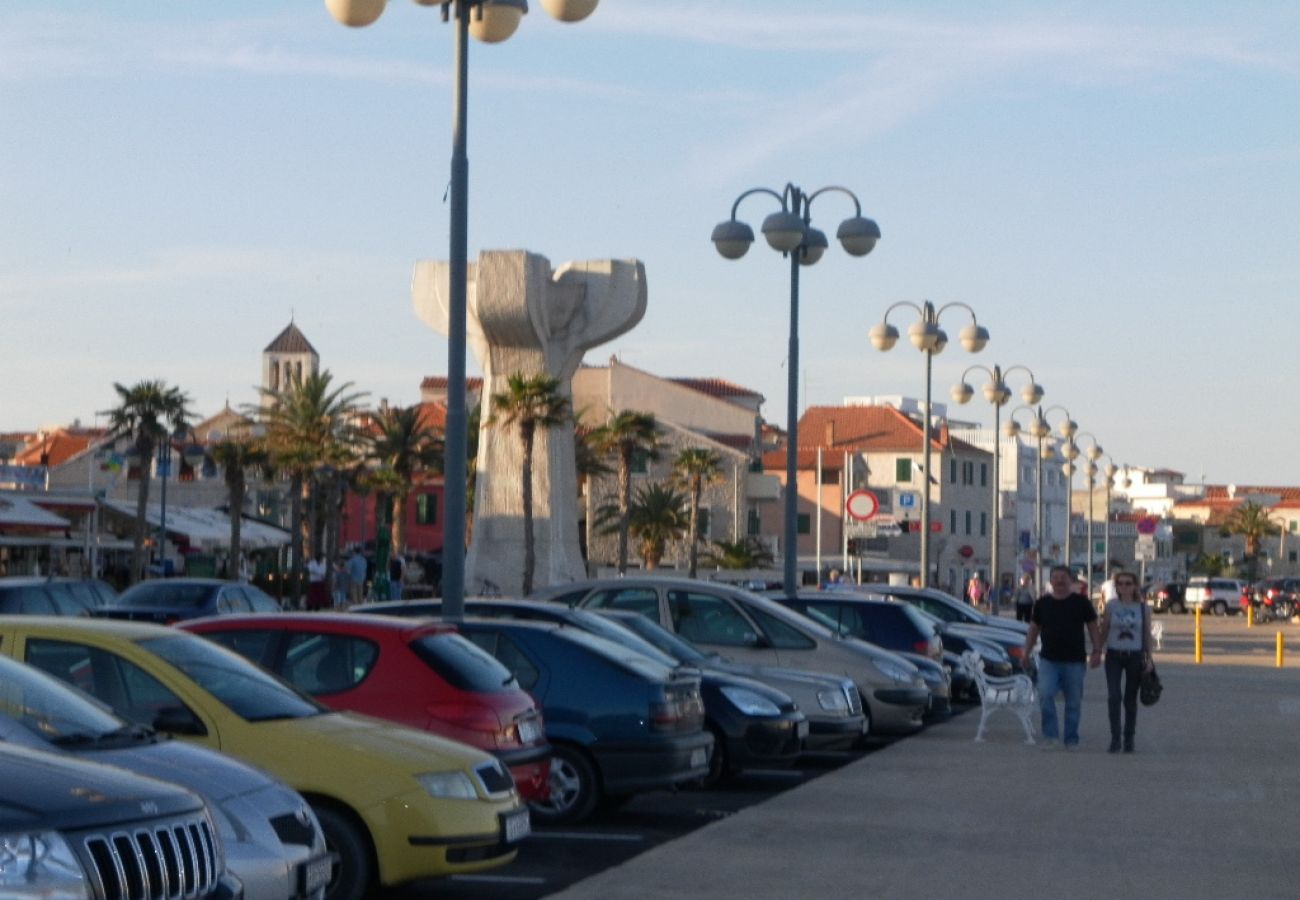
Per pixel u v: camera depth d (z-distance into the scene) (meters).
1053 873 11.71
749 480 85.56
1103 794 15.98
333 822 9.62
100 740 8.39
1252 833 13.68
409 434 74.44
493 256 46.38
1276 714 25.86
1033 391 51.03
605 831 13.59
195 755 8.55
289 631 11.77
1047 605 20.19
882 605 23.70
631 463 71.56
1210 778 17.38
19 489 56.28
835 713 17.58
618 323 47.81
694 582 20.00
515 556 47.53
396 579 56.47
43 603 25.02
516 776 11.54
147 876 6.36
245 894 7.86
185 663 10.06
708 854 12.24
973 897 10.81
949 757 19.11
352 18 15.42
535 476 47.59
